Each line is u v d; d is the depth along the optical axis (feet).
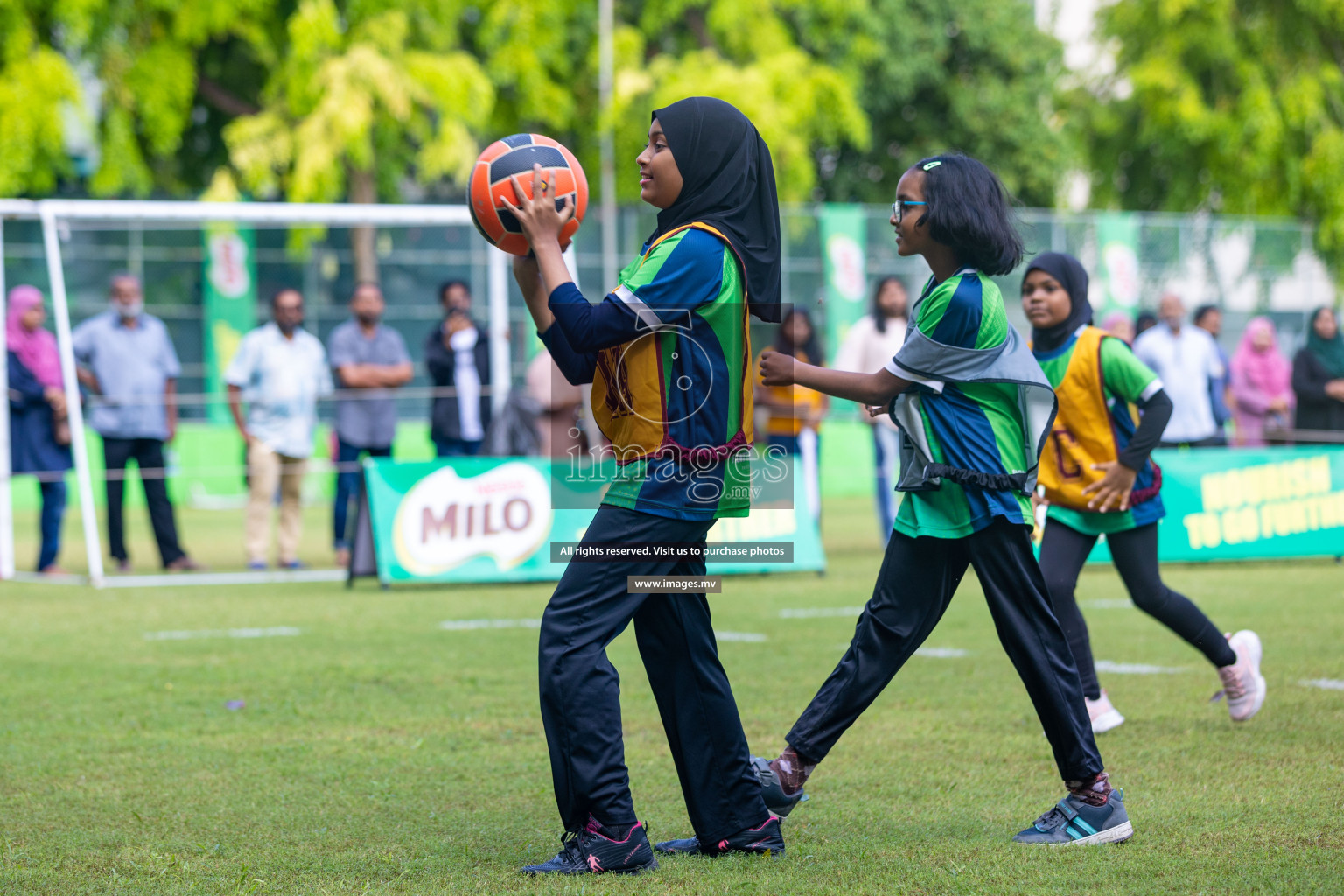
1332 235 91.97
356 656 32.83
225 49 109.40
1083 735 17.39
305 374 54.19
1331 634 35.14
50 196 101.86
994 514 17.10
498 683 29.40
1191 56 118.01
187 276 87.25
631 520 16.01
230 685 29.19
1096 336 23.95
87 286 85.71
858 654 18.06
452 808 19.51
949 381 17.04
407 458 89.40
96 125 99.19
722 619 38.99
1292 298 87.35
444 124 98.48
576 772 16.07
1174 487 50.47
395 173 112.57
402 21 97.96
